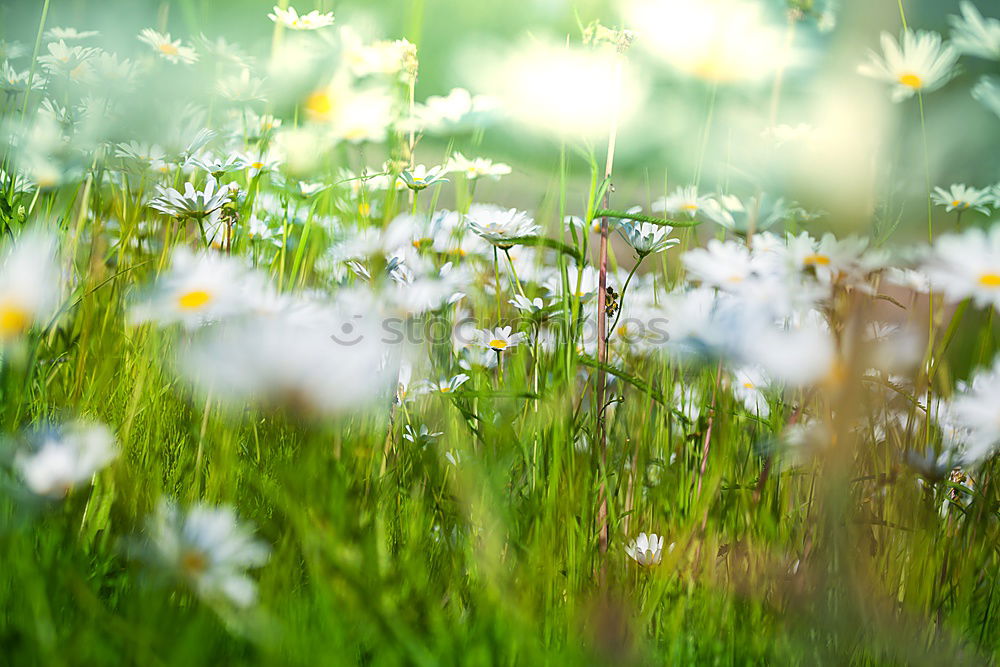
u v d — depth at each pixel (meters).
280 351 0.57
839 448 1.20
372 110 1.72
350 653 1.22
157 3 1.82
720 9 1.34
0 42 1.76
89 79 1.65
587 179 1.64
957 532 1.41
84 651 1.17
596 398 1.44
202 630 1.22
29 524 1.32
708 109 1.35
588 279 1.58
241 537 1.29
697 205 1.53
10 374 1.37
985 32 1.29
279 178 1.74
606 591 1.34
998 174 1.29
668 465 1.46
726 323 1.13
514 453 1.41
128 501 1.36
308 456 1.28
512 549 1.35
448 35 2.13
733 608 1.35
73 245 1.55
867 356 1.11
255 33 1.84
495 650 1.28
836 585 1.29
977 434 1.37
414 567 1.32
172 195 1.49
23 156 1.58
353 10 1.77
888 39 1.28
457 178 1.79
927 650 1.31
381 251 1.42
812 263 1.33
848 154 1.18
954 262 1.36
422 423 1.50
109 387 1.48
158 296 1.30
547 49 1.39
